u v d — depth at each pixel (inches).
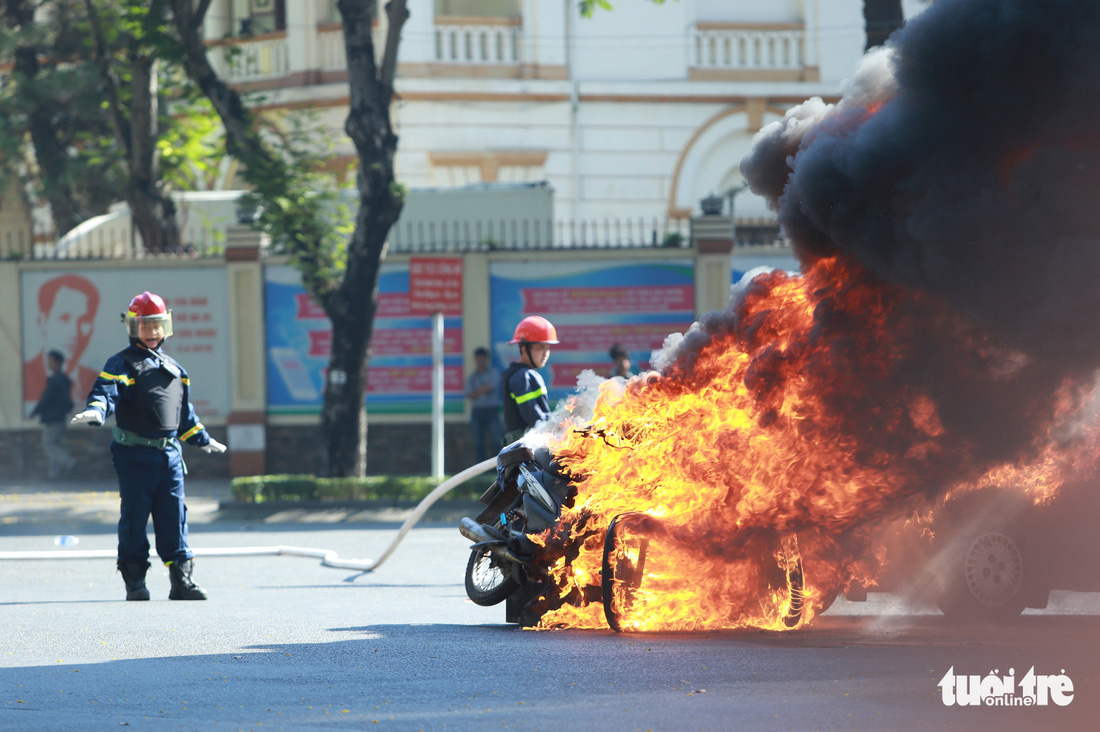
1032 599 444.5
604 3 1244.5
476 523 455.5
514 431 568.7
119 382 527.5
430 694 301.0
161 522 542.0
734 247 1250.0
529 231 1343.5
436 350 1035.9
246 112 1119.0
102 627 432.5
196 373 1267.2
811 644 382.6
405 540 836.6
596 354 1244.5
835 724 262.4
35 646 384.2
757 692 298.4
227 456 1264.8
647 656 356.5
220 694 302.7
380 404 1246.3
